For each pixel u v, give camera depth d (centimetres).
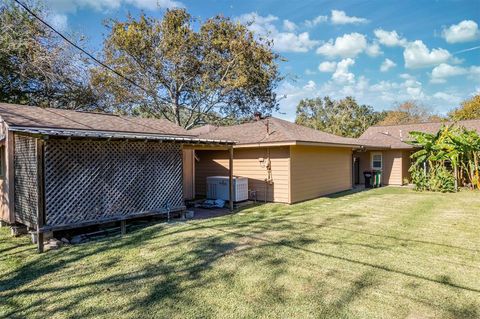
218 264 457
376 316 309
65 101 1666
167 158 789
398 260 465
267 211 910
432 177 1389
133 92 1878
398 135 2066
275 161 1093
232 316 312
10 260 498
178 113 1989
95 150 653
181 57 1856
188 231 664
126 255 510
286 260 470
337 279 398
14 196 694
